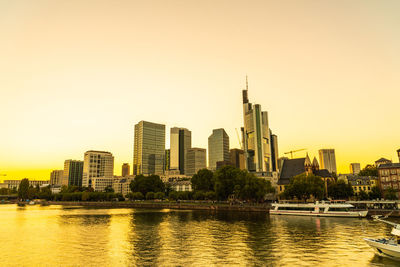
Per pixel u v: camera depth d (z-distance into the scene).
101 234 78.88
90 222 107.81
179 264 48.56
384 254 51.56
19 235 78.38
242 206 145.75
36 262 50.56
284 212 123.75
